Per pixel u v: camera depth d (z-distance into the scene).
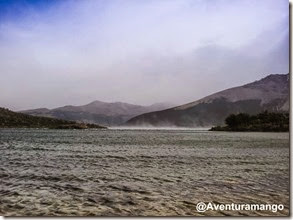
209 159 28.83
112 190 15.02
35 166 23.75
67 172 20.58
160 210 11.80
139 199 13.30
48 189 15.21
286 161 27.16
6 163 25.67
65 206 12.28
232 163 25.69
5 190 14.84
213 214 11.30
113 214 11.36
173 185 16.23
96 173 20.16
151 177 18.64
